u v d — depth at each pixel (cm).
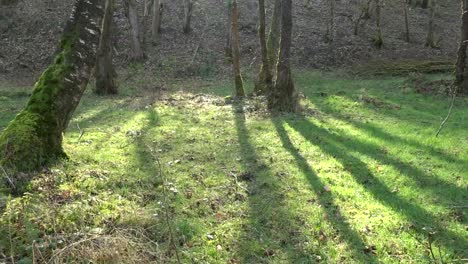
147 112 1392
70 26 827
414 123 1311
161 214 652
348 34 3033
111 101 1662
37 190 666
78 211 594
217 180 812
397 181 852
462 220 697
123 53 2606
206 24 3030
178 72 2416
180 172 839
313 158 977
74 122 1248
